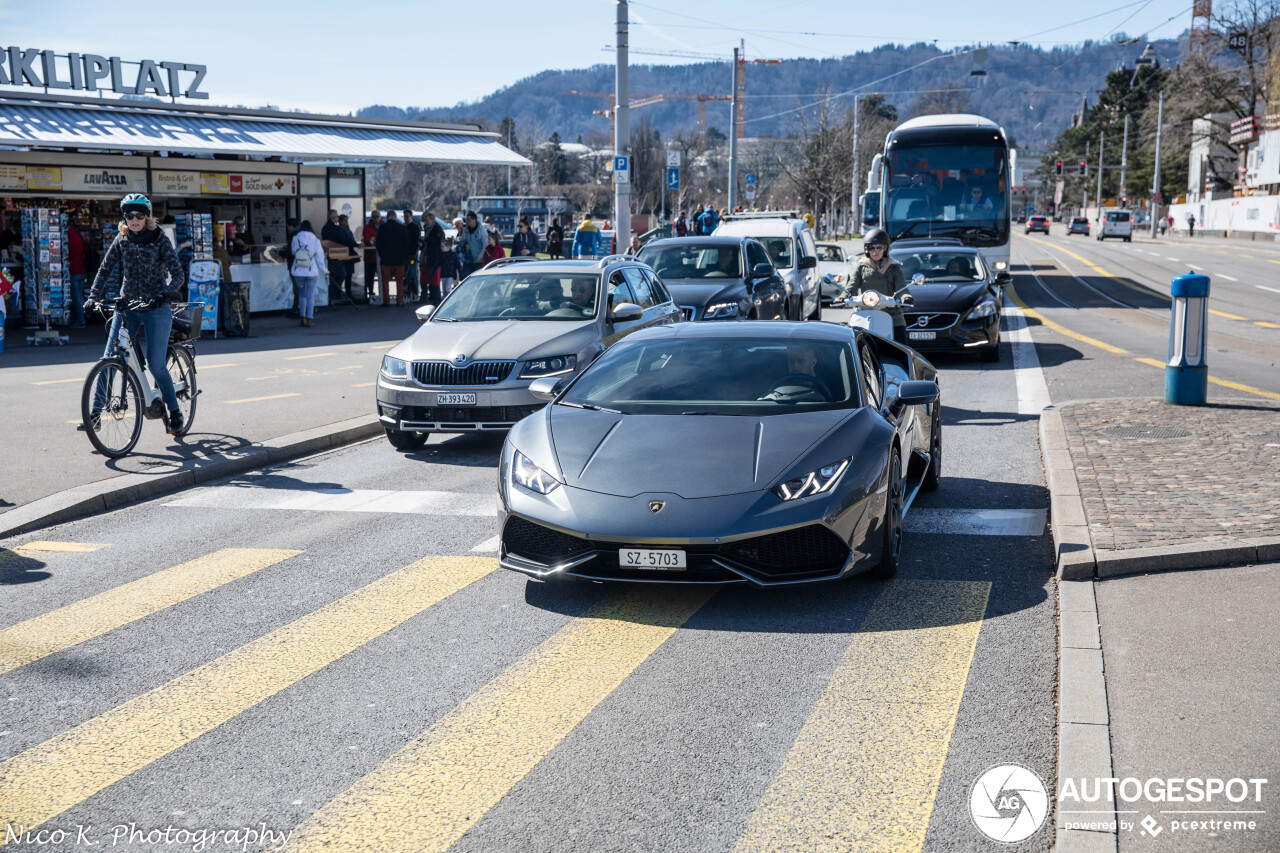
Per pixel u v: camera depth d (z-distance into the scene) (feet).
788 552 17.08
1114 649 14.93
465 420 30.45
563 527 17.17
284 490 27.17
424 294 81.61
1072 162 494.18
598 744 12.87
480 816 11.24
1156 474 24.21
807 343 21.59
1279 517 19.97
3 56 66.80
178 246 62.59
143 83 73.77
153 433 33.04
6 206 68.44
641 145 341.82
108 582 19.65
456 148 86.79
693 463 17.80
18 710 14.08
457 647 16.14
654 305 38.40
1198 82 264.72
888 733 13.03
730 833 10.86
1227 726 12.51
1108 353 52.49
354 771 12.28
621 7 71.82
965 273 52.85
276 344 57.77
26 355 51.98
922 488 25.95
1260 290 94.38
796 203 279.69
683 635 16.49
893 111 465.88
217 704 14.17
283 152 71.92
